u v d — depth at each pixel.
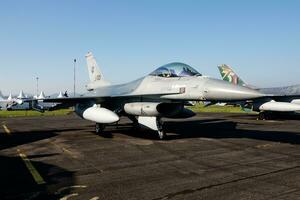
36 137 14.14
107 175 6.58
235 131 15.62
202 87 11.54
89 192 5.33
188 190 5.36
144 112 12.55
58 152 9.79
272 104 23.92
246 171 6.75
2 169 7.27
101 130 15.32
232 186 5.56
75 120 27.22
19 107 57.34
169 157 8.64
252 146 10.52
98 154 9.33
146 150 9.98
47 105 51.84
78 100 15.22
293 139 12.32
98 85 21.28
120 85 17.72
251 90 10.74
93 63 22.20
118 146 11.00
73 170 7.10
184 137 13.32
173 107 13.10
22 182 6.05
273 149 9.84
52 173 6.81
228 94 10.88
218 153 9.19
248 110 25.72
